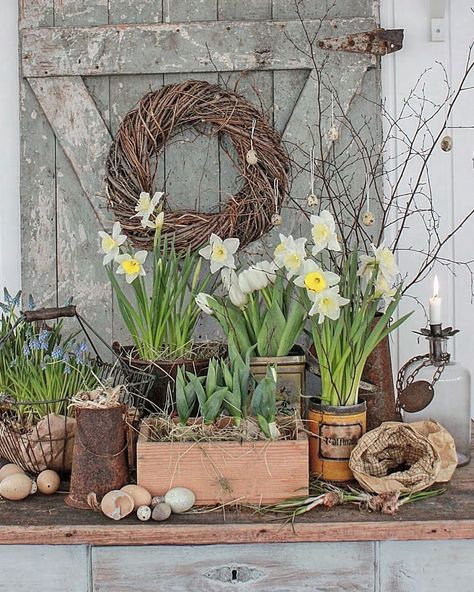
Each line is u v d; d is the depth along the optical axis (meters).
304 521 1.51
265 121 2.09
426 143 2.18
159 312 1.87
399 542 1.53
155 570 1.54
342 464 1.69
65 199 2.16
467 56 2.19
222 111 2.07
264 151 2.07
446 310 2.21
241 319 1.82
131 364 1.82
